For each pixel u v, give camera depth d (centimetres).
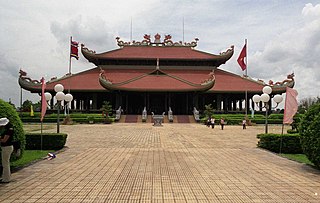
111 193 912
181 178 1112
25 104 8375
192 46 8588
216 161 1486
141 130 3712
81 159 1514
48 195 886
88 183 1026
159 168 1293
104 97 7819
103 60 8162
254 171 1249
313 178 1127
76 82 7394
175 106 7769
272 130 3975
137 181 1059
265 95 2317
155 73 7281
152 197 876
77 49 6812
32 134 1864
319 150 1216
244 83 7506
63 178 1097
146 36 8631
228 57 8025
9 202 820
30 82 7169
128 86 6694
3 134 1026
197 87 6581
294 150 1819
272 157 1631
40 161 1450
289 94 1878
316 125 1256
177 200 850
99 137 2709
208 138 2717
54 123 5438
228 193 922
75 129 3819
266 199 863
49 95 2478
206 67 8194
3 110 1184
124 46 8569
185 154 1712
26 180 1063
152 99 7775
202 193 920
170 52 8406
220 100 7412
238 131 3716
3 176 1026
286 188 984
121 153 1727
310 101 7925
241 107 8656
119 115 6322
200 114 6844
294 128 2531
